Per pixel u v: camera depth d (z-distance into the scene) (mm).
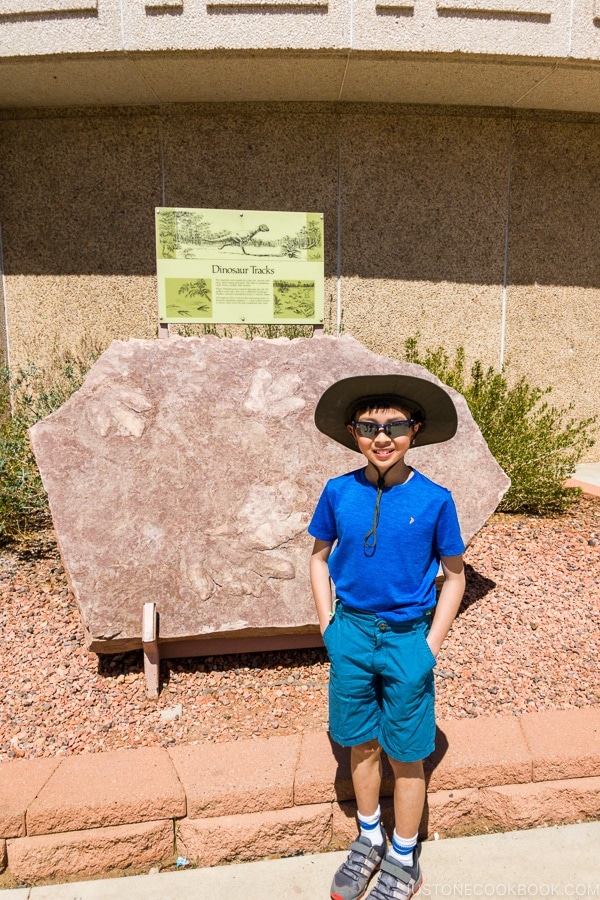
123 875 2482
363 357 4051
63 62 6027
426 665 2166
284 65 6129
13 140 7070
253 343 3967
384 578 2172
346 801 2584
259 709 3160
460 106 7082
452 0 5805
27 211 7172
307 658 3586
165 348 3844
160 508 3377
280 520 3457
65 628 3814
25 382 7344
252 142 7020
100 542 3252
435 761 2658
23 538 5020
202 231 4676
